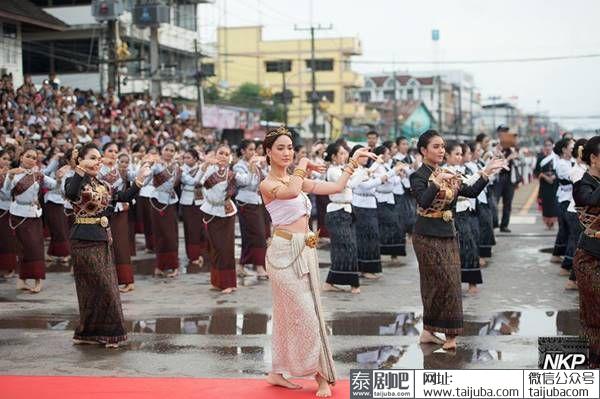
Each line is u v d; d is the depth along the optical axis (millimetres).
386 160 13562
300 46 61625
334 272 10844
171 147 12336
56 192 13844
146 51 38094
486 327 8664
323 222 17094
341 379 6617
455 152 9438
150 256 14727
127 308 9922
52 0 35719
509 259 13820
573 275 10812
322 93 61656
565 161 12477
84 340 7969
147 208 15039
